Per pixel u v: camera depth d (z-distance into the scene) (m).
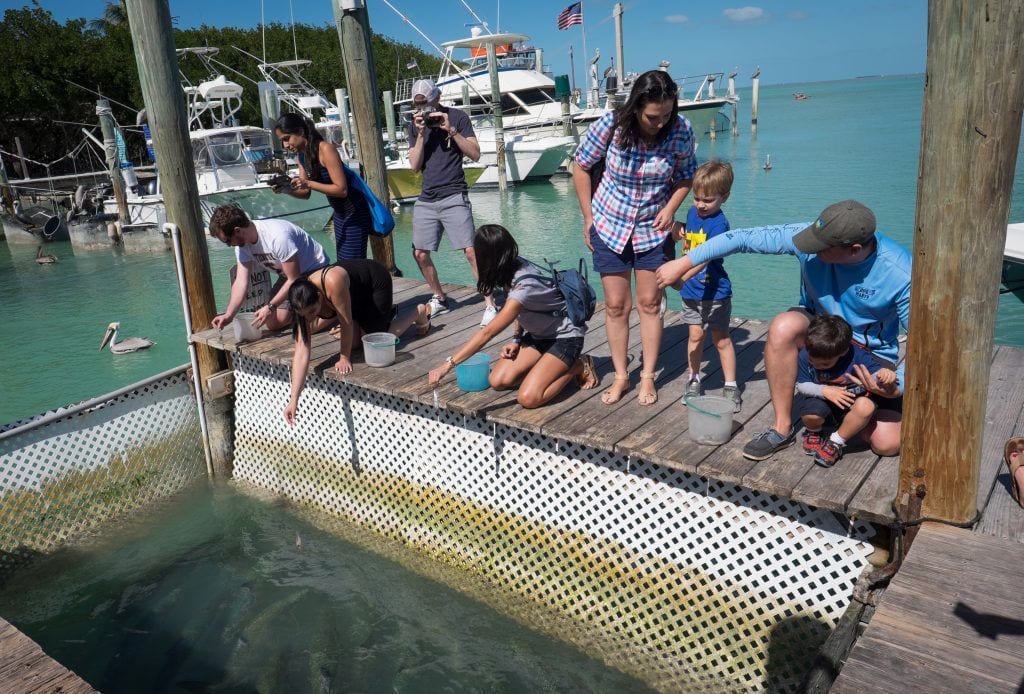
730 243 3.57
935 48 2.55
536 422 4.27
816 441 3.66
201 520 5.91
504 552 4.92
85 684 2.63
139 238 18.52
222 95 20.72
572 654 4.34
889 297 3.30
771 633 3.94
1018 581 2.73
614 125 4.04
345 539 5.59
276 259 5.45
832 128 38.16
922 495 3.06
